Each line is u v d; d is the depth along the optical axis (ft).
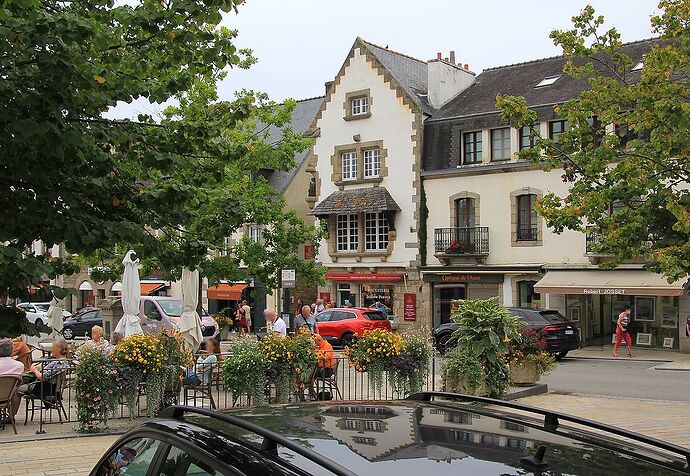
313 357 40.96
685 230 32.40
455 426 10.05
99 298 154.71
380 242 115.96
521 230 103.35
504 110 41.24
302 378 40.29
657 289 87.61
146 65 21.27
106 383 36.65
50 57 16.92
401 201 113.19
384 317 96.17
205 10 20.24
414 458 8.55
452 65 118.62
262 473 8.40
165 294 140.67
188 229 22.54
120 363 37.17
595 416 42.98
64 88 17.43
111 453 12.25
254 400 39.24
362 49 117.60
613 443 9.68
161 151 21.29
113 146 20.61
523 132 103.24
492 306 45.06
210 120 23.72
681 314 92.12
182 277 54.95
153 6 19.97
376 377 41.98
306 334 42.06
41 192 18.69
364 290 117.50
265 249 89.86
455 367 43.98
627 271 93.30
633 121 38.42
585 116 40.16
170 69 22.43
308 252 120.47
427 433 9.65
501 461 8.52
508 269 102.22
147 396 37.96
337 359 43.91
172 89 21.63
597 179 40.68
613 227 36.50
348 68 119.03
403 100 113.19
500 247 104.47
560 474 8.16
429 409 11.23
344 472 7.64
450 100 117.80
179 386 41.37
